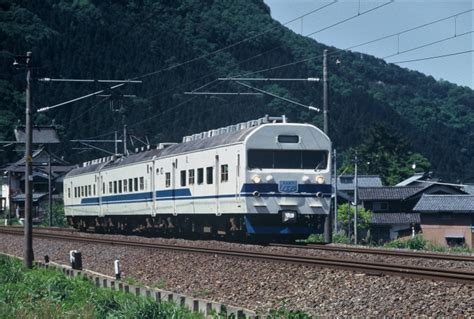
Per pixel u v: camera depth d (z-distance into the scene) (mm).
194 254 21828
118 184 37969
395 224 67438
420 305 12234
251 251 21250
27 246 23656
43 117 94562
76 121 97938
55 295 15352
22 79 106938
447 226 63844
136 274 20734
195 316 12508
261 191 25125
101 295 14719
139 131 85938
